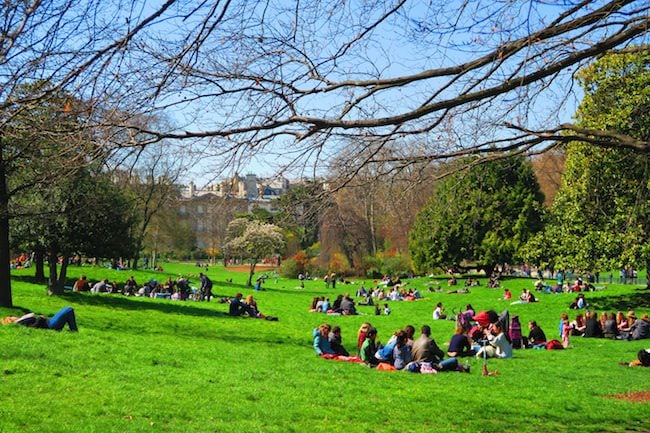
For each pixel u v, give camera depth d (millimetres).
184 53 6684
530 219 57031
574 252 39125
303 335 28016
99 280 50000
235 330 28078
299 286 66188
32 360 15008
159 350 18641
